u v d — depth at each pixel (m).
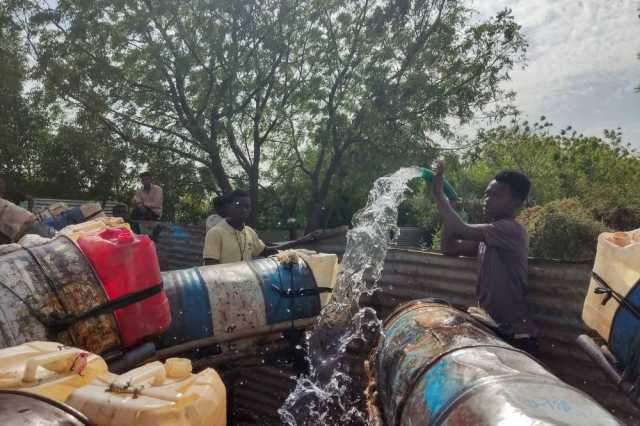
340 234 6.17
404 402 2.38
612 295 2.40
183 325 3.60
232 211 5.07
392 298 4.64
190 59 13.98
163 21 14.27
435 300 3.26
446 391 2.11
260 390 5.34
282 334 4.10
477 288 3.50
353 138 14.78
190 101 15.71
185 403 1.71
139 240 3.04
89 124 14.34
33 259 2.80
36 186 17.83
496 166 16.58
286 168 16.89
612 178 15.48
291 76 15.42
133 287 2.96
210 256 4.93
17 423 1.53
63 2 13.44
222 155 16.25
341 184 15.87
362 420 3.95
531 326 3.33
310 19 14.60
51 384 1.78
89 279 2.84
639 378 2.33
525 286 3.33
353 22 14.95
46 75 13.66
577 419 1.71
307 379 4.19
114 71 14.09
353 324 4.20
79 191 18.06
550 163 16.16
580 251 6.97
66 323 2.72
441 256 4.24
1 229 4.38
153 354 3.13
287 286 3.99
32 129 17.53
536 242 7.28
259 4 13.87
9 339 2.56
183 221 18.17
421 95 14.48
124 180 17.00
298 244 6.06
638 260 2.32
